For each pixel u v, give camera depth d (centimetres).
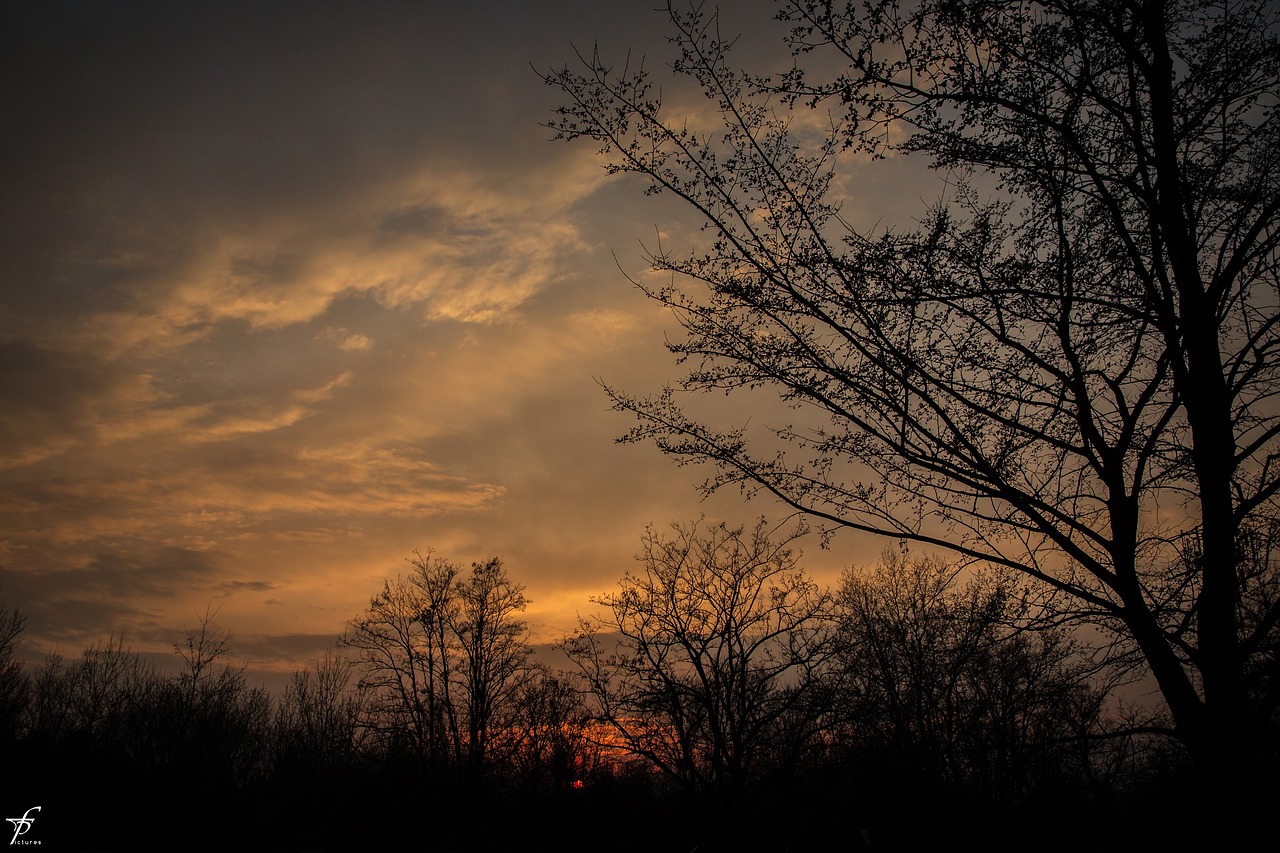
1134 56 849
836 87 893
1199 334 873
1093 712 981
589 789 3916
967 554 916
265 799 3812
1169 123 882
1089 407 937
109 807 2800
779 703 3077
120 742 4106
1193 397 867
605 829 3506
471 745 4350
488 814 3938
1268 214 796
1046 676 1138
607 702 3183
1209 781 800
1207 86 894
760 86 914
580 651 3269
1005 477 949
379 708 4538
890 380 904
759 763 3291
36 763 3406
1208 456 847
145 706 4378
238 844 2698
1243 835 763
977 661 1266
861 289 911
